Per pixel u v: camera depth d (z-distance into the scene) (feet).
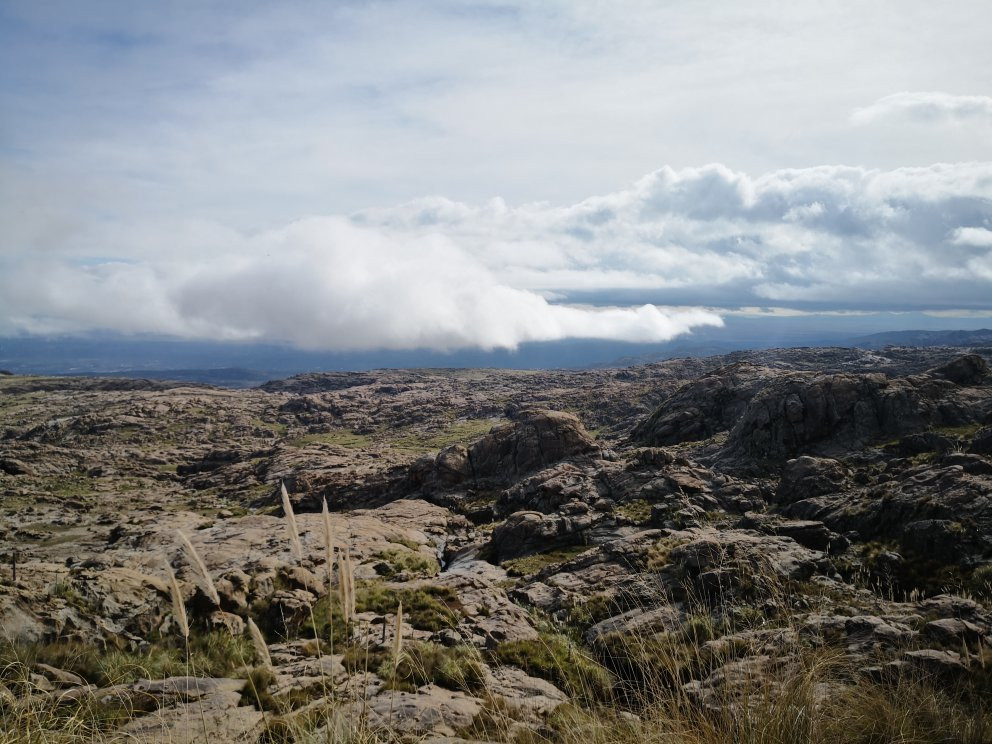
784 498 139.85
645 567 89.35
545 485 177.37
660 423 259.80
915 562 85.25
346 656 14.40
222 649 50.03
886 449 159.22
